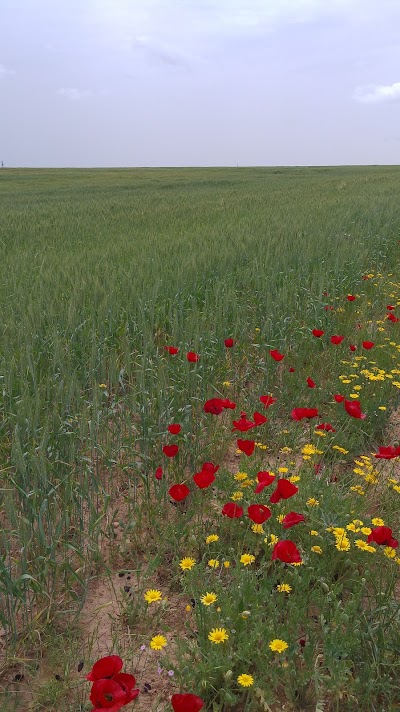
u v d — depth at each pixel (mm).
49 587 3229
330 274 8719
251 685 2445
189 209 20062
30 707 2543
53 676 2689
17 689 2648
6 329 5234
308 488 3629
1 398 4594
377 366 5918
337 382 5594
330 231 11227
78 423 3961
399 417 5438
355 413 4012
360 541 2998
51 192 36281
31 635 2818
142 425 4125
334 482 4094
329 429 4098
